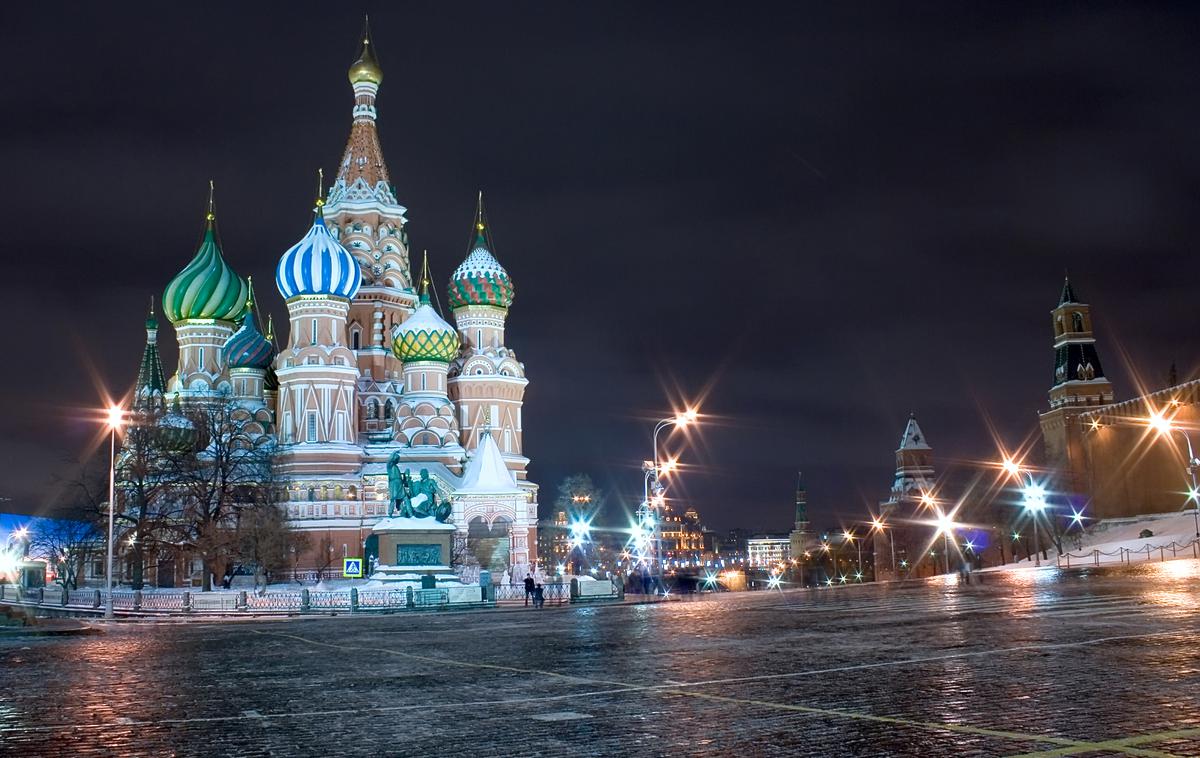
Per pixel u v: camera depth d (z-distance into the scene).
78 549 102.44
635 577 86.56
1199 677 20.28
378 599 66.50
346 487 119.19
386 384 135.25
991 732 15.60
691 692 20.98
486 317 143.12
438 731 17.39
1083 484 153.38
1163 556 96.88
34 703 22.03
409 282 144.50
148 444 102.56
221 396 120.12
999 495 167.75
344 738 17.02
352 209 140.25
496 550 111.69
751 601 62.19
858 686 21.00
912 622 37.38
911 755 14.26
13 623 51.78
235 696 22.78
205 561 93.94
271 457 110.06
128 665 30.39
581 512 172.00
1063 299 170.62
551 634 39.28
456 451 128.25
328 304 124.00
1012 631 31.39
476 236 145.62
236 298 135.25
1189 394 129.75
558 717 18.39
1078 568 90.12
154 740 17.36
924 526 195.38
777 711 18.19
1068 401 164.62
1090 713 16.86
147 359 145.62
